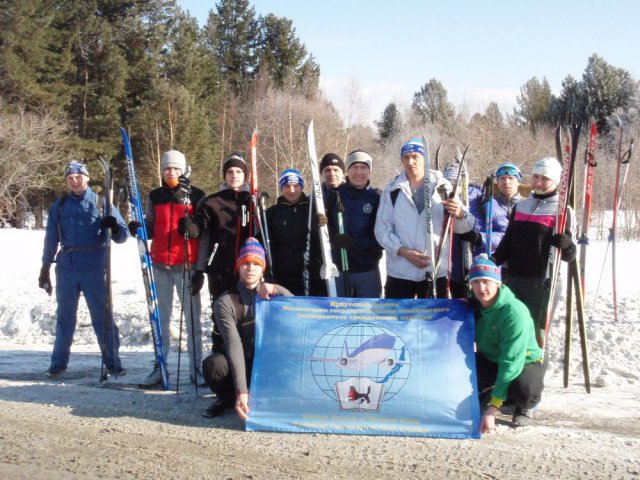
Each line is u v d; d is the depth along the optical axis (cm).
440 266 521
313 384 459
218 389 481
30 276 1323
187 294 591
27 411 502
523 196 719
